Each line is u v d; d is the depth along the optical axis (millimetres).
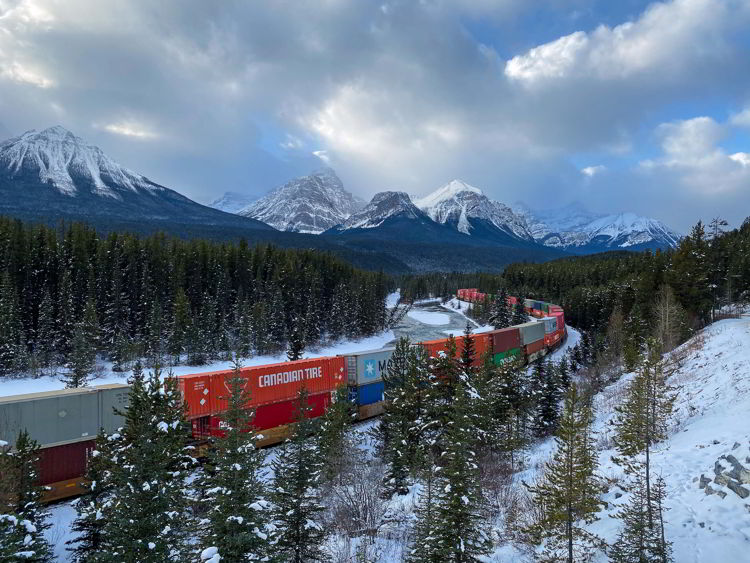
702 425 23094
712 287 55750
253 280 96750
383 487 27359
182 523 16219
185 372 63719
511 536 19812
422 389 29250
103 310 72250
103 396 26453
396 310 146250
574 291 116688
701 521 15438
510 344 57719
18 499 17750
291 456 19328
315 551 18438
